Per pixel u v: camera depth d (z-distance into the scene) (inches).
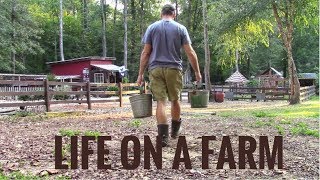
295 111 677.9
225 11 1079.0
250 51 2241.6
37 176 182.7
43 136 327.0
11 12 1653.5
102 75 1708.9
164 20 254.8
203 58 2353.6
